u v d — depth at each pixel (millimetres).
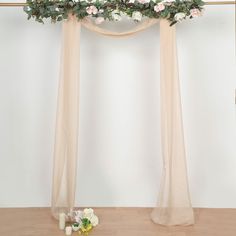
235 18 2564
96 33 2479
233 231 2191
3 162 2627
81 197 2641
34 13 2205
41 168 2639
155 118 2609
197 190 2623
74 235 2146
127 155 2625
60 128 2311
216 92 2582
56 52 2607
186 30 2578
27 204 2660
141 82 2609
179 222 2271
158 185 2621
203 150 2605
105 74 2615
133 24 2590
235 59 2568
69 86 2262
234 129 2588
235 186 2611
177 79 2242
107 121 2625
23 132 2623
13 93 2613
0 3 2312
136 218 2422
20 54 2604
